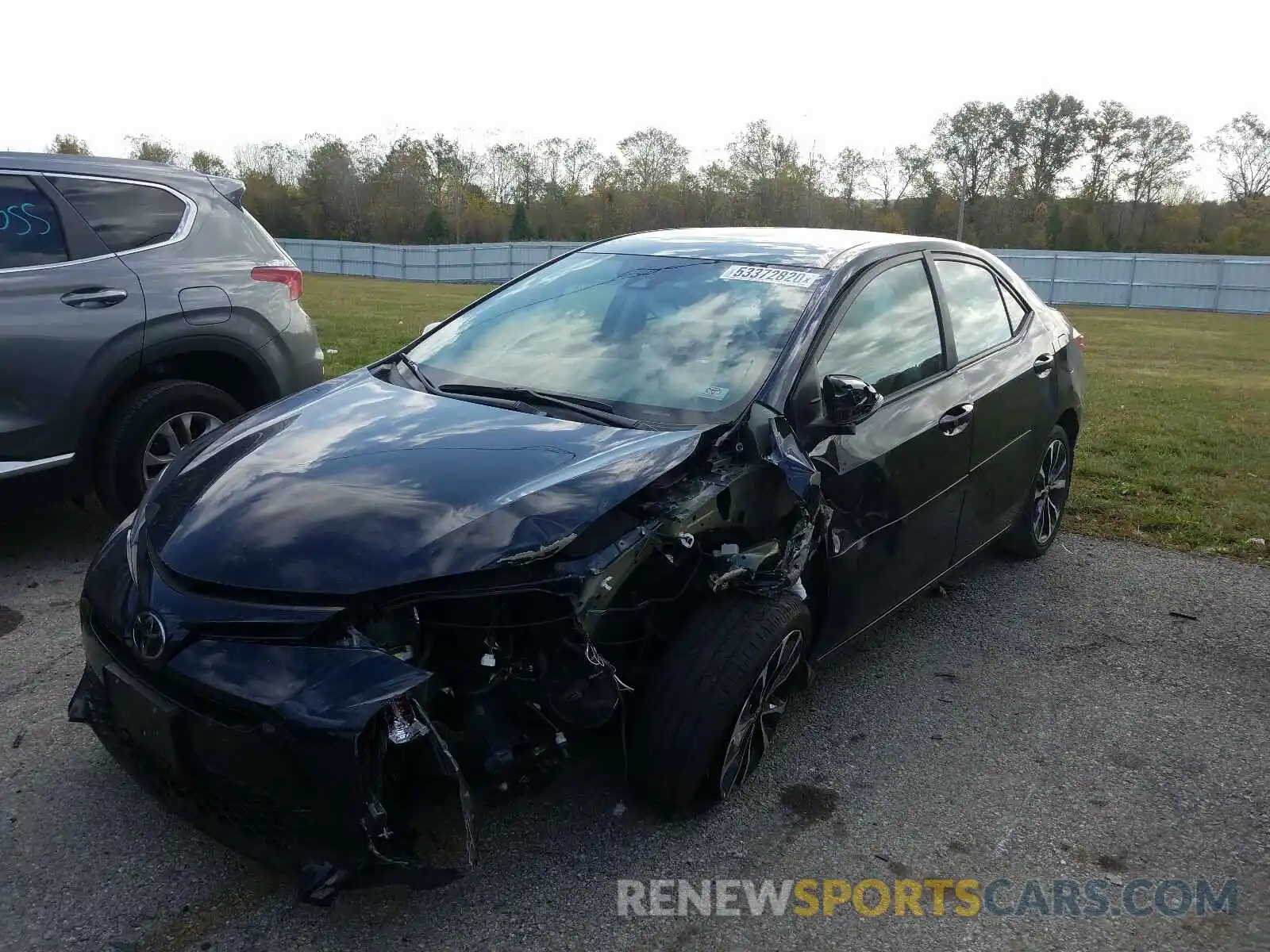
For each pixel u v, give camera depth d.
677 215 68.06
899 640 4.38
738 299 3.69
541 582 2.50
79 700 2.89
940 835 3.03
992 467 4.39
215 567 2.51
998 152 73.25
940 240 4.52
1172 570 5.33
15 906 2.58
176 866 2.75
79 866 2.73
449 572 2.45
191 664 2.39
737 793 3.18
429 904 2.64
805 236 4.25
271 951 2.46
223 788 2.40
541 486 2.72
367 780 2.30
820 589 3.39
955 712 3.77
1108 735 3.64
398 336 14.03
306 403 3.50
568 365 3.59
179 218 5.24
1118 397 11.14
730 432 3.11
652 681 2.87
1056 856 2.95
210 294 5.16
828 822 3.06
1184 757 3.52
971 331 4.43
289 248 52.31
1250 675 4.16
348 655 2.35
